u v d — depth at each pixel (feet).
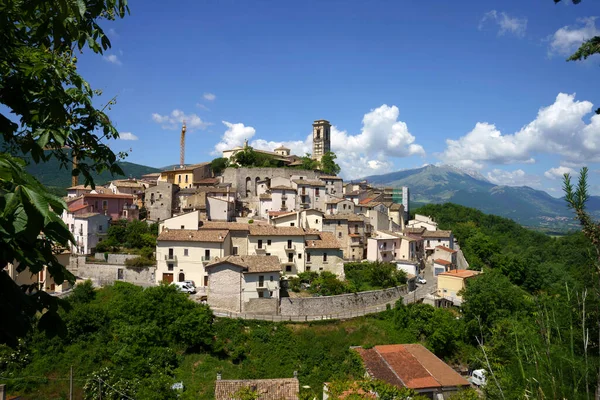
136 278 191.93
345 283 196.95
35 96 25.75
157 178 374.84
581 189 24.93
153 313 147.54
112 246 214.90
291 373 138.10
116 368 124.36
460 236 331.98
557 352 29.30
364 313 173.88
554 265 261.44
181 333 142.51
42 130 25.44
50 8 23.24
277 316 164.76
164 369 128.88
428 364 130.82
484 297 162.71
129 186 296.10
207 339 143.43
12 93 25.41
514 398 32.09
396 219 329.52
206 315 149.28
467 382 118.93
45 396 112.98
